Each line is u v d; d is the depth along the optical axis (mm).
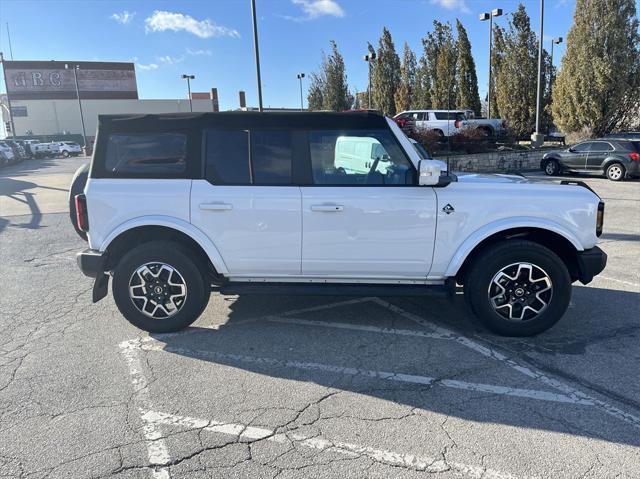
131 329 4609
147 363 3910
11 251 7789
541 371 3742
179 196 4211
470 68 26625
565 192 4195
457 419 3117
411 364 3879
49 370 3797
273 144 4215
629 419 3102
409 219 4145
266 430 3018
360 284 4379
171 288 4375
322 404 3305
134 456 2779
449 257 4207
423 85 29203
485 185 4230
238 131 4234
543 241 4438
